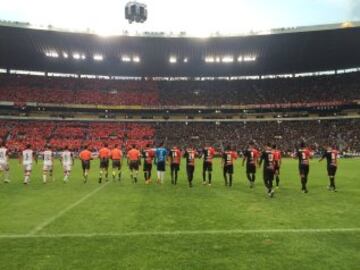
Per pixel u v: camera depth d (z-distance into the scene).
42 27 59.00
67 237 9.16
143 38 63.06
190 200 15.12
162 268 6.96
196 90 78.56
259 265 7.11
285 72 78.56
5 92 70.12
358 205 13.78
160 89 78.69
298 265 7.11
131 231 9.77
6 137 62.94
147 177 21.61
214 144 66.56
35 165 39.38
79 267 7.03
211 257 7.58
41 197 16.05
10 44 64.06
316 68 76.06
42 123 69.00
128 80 80.38
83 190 18.48
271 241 8.76
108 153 22.69
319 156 59.03
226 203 14.32
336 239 8.94
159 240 8.88
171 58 71.69
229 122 74.06
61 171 31.20
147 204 14.13
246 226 10.29
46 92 72.75
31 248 8.26
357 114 70.50
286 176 26.11
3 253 7.89
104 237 9.16
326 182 22.17
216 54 69.44
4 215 11.95
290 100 73.31
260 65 74.88
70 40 63.16
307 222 10.79
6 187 19.77
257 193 17.25
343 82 74.38
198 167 36.38
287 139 67.06
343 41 61.94
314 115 72.75
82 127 69.44
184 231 9.73
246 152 19.44
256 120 73.56
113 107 72.69
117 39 63.44
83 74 79.00
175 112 75.81
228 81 80.69
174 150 21.09
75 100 72.56
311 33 59.31
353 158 56.03
